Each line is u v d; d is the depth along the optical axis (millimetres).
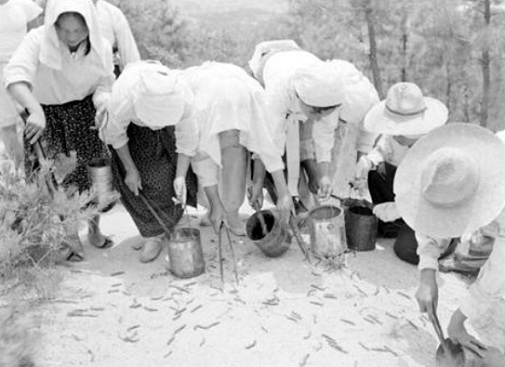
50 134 3662
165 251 3953
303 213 4391
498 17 10758
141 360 2898
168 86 3213
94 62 3520
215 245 4039
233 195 3941
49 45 3312
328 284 3539
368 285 3539
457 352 2717
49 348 2906
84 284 3516
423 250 2734
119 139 3492
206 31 15383
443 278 3648
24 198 3178
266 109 3615
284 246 3777
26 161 3588
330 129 3939
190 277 3600
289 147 3924
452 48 11039
